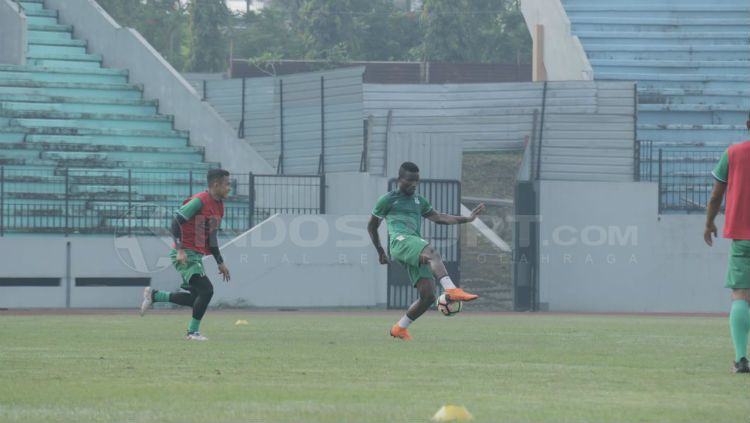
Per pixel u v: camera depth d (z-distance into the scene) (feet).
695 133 430.61
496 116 376.07
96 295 324.80
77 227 339.57
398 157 359.05
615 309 359.46
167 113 420.36
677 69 477.36
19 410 73.51
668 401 80.23
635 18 500.33
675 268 361.10
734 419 70.69
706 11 507.30
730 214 104.99
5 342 146.20
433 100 376.68
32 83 411.75
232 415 70.90
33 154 377.71
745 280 104.73
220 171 153.69
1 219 326.03
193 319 153.89
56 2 469.98
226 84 408.26
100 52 450.71
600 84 372.79
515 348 138.41
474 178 431.43
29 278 320.70
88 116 401.70
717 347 144.97
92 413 71.97
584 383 93.25
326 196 362.94
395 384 91.45
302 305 341.00
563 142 374.02
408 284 351.25
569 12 506.48
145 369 104.06
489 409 74.28
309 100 384.06
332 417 69.87
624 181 370.73
